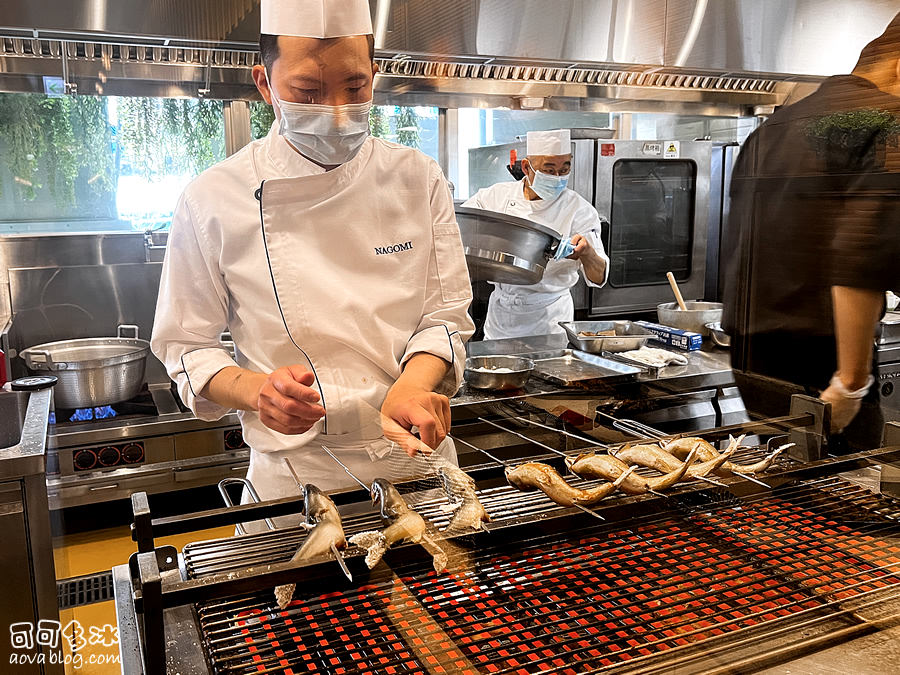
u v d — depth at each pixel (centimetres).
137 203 272
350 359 133
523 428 178
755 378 156
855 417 145
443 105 262
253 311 132
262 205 128
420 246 140
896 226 131
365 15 120
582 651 94
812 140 136
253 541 115
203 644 94
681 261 294
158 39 218
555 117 281
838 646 94
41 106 253
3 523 184
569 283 252
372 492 118
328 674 90
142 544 108
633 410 196
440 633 97
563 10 246
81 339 270
